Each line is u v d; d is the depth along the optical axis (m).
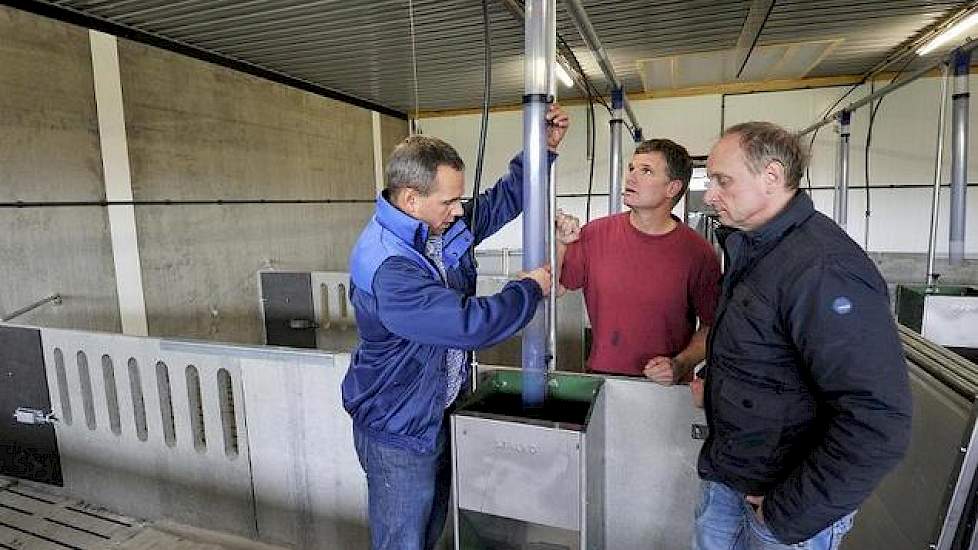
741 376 1.02
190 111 3.91
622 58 4.72
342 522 1.76
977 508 1.12
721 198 1.01
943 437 1.26
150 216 3.62
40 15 2.98
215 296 4.14
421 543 1.33
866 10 3.60
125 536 1.95
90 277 3.26
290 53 4.22
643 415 1.45
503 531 1.39
